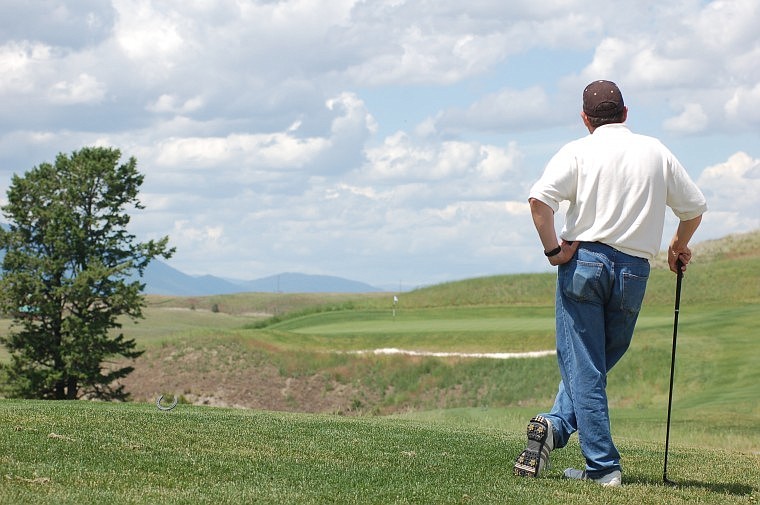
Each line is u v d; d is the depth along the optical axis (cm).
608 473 651
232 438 782
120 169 4950
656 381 3422
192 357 4559
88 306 4734
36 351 4641
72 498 497
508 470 686
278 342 4650
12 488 510
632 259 641
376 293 16000
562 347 662
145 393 4344
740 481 718
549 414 683
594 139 646
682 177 653
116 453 649
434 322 5300
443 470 670
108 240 4781
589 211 641
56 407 1139
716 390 3186
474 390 3862
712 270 5866
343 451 745
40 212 4675
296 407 4075
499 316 5506
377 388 4075
